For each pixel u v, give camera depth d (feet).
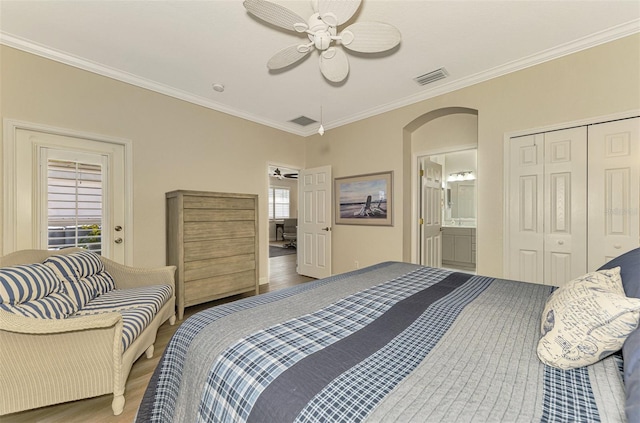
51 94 7.82
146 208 9.75
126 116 9.27
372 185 12.67
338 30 6.79
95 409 4.94
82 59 8.21
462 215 18.51
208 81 9.68
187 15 6.40
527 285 5.41
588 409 2.01
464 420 1.92
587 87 7.43
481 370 2.54
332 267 14.29
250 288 10.98
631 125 6.86
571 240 7.69
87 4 6.04
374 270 6.78
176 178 10.55
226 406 2.48
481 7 6.18
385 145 12.19
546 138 8.09
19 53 7.32
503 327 3.46
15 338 4.16
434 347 2.97
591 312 2.57
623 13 6.36
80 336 4.53
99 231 8.80
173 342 3.59
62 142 8.12
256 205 11.23
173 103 10.43
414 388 2.27
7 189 7.18
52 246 7.93
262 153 13.61
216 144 11.79
